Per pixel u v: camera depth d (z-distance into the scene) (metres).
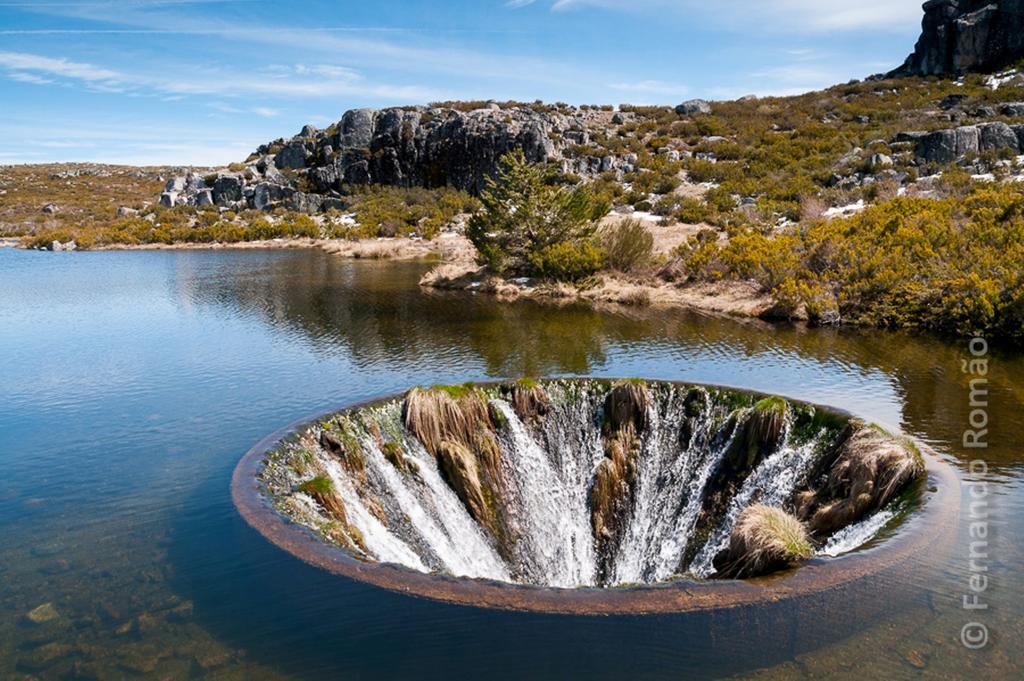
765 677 8.09
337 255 69.12
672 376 22.14
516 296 40.56
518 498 17.55
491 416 18.25
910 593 9.63
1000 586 9.77
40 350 27.41
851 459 14.15
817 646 8.59
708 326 30.91
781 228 50.03
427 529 15.66
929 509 11.86
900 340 27.23
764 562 10.51
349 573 10.18
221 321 33.19
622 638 8.68
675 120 106.94
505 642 8.63
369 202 96.12
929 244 32.41
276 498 12.91
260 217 95.06
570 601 9.27
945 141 61.16
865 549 10.70
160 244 83.81
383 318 33.69
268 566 10.58
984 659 8.36
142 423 18.48
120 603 10.06
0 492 14.34
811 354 24.98
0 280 50.34
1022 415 17.64
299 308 36.84
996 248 30.86
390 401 17.58
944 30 97.81
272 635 9.02
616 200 71.56
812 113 95.00
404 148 103.88
